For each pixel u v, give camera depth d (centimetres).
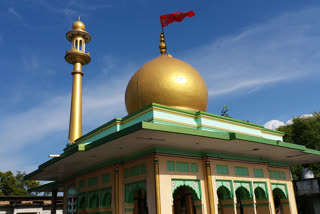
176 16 1689
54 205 2017
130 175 1112
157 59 1423
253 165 1320
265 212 1315
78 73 2338
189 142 982
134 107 1327
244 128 1295
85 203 1426
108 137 902
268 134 1441
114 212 1102
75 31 2388
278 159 1469
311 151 1322
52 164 1260
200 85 1366
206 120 1161
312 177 2044
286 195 1499
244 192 1264
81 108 2256
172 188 1004
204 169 1122
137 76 1362
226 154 1205
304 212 1917
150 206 973
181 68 1355
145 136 866
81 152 1038
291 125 2786
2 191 4022
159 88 1272
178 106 1277
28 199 2619
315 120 2748
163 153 1020
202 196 1077
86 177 1410
